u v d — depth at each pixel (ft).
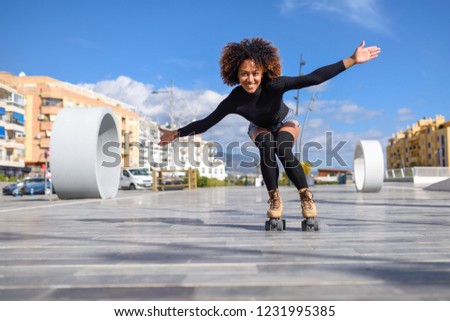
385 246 10.33
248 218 19.16
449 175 114.21
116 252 9.82
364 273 7.36
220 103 13.74
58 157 33.19
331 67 12.68
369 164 49.37
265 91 13.17
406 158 351.67
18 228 15.33
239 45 12.87
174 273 7.51
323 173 216.95
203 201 36.50
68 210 25.26
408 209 23.80
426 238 11.75
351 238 11.84
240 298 6.04
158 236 12.69
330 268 7.78
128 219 18.92
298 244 10.75
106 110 35.17
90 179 33.65
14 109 161.99
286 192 57.98
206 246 10.55
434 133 294.66
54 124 33.60
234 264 8.22
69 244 11.17
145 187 94.68
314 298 5.99
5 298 6.19
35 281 7.07
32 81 194.90
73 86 212.84
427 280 6.86
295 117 14.12
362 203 30.27
